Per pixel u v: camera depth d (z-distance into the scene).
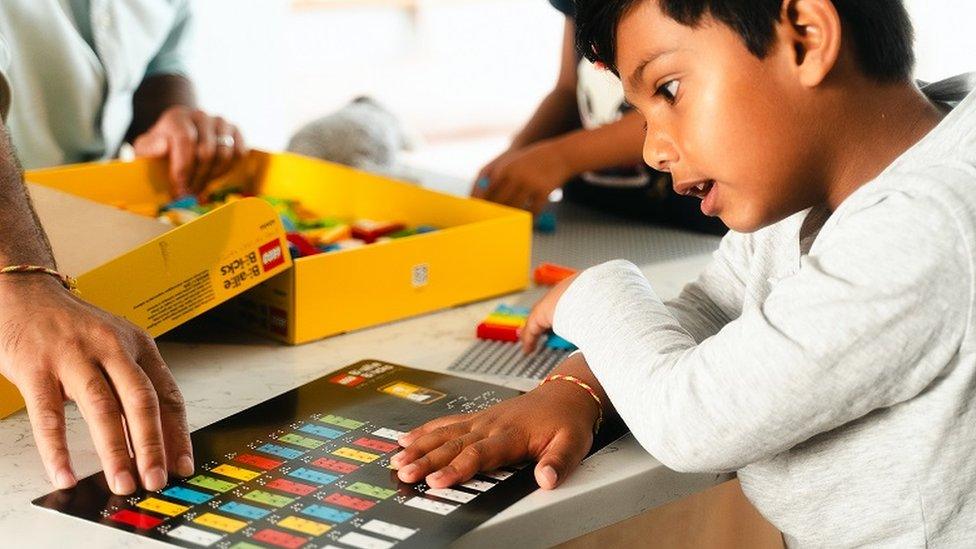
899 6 0.86
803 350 0.76
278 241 1.10
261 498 0.79
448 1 5.12
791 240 0.97
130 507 0.77
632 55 0.85
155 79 1.93
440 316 1.25
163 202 1.60
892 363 0.75
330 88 4.74
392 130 1.81
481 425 0.88
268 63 3.59
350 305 1.17
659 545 0.99
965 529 0.81
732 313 1.07
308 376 1.05
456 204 1.38
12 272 0.89
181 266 1.04
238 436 0.89
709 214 0.89
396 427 0.92
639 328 0.91
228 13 3.42
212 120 1.63
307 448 0.87
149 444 0.80
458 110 5.07
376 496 0.80
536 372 1.07
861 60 0.84
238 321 1.18
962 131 0.78
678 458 0.82
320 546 0.72
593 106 1.83
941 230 0.74
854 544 0.84
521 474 0.85
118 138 1.89
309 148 1.69
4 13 1.69
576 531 0.83
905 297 0.74
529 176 1.60
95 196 1.54
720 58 0.81
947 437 0.78
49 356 0.83
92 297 0.98
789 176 0.84
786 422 0.78
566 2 1.30
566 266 1.42
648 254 1.50
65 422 0.86
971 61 2.35
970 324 0.74
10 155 0.99
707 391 0.80
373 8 4.91
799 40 0.81
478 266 1.28
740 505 1.08
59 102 1.79
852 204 0.80
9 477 0.83
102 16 1.79
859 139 0.85
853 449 0.82
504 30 5.31
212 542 0.73
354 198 1.50
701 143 0.83
